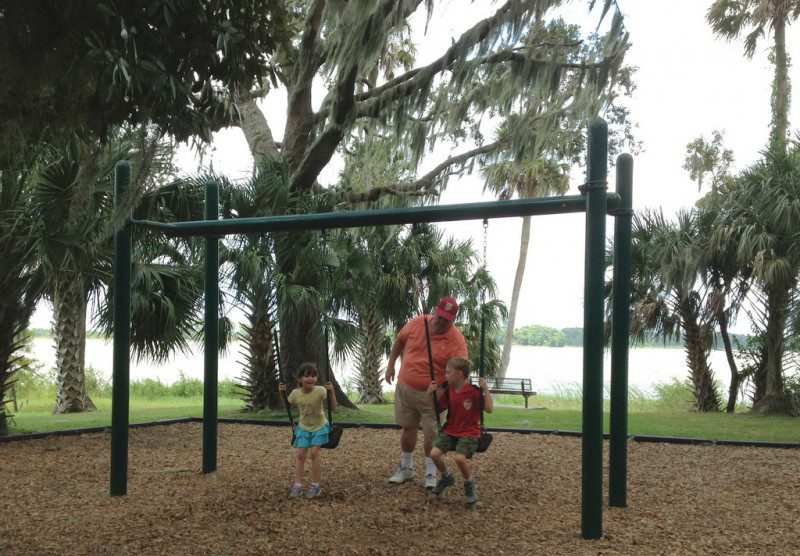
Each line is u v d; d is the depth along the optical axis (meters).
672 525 5.38
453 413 5.99
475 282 22.84
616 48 12.59
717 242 15.45
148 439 10.34
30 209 9.85
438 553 4.62
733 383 16.97
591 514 5.02
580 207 5.44
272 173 12.98
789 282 14.86
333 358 14.01
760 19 23.58
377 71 16.89
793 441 10.26
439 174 14.59
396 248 19.50
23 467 7.89
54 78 4.34
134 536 4.87
